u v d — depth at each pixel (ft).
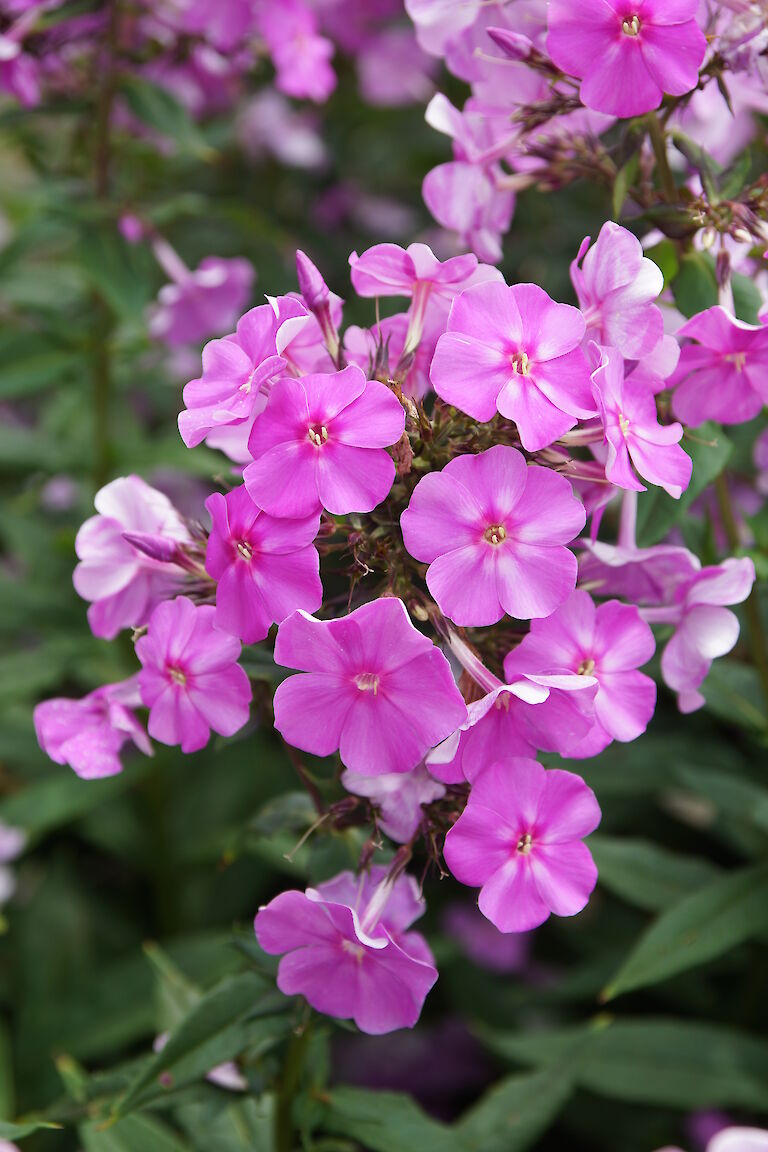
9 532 2.44
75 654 2.18
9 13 2.00
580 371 1.40
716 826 2.10
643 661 1.44
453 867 1.39
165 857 2.35
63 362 2.18
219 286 2.26
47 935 2.26
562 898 1.41
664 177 1.60
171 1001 1.73
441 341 1.39
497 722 1.40
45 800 2.09
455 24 1.66
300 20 2.22
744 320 1.57
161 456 2.21
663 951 1.74
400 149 3.20
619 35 1.47
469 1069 2.40
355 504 1.37
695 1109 2.06
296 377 1.45
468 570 1.38
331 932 1.42
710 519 1.71
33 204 2.30
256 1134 1.69
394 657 1.36
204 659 1.42
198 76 2.39
